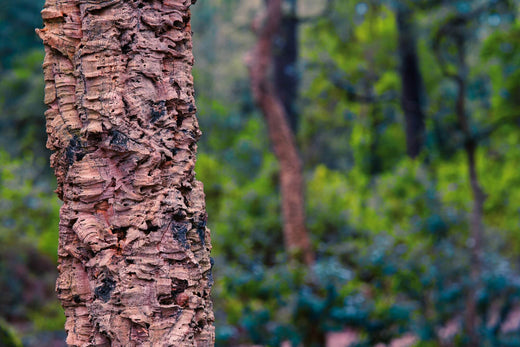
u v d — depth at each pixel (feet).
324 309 17.30
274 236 28.81
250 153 46.09
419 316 19.60
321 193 32.35
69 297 4.65
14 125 46.44
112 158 4.56
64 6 4.66
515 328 19.84
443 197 31.65
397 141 53.67
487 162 35.04
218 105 48.83
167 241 4.54
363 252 21.53
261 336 17.12
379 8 38.19
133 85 4.58
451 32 21.65
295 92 43.60
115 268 4.44
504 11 22.12
